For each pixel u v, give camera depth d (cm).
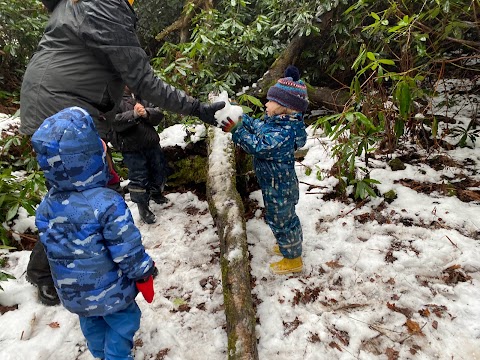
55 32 173
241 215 236
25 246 271
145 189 284
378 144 345
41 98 171
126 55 172
